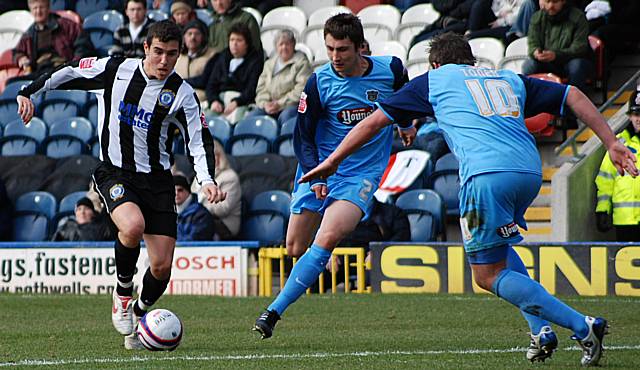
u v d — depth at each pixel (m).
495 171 20.44
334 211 26.09
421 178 49.06
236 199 48.59
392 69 27.05
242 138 55.03
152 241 25.17
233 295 42.59
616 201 45.16
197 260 43.22
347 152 21.11
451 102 21.12
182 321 32.47
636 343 26.34
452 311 34.47
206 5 67.00
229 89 57.81
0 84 66.38
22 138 58.88
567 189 46.78
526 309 20.67
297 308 35.69
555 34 51.31
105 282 43.56
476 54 55.41
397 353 24.31
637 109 43.53
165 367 21.97
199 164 25.05
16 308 36.53
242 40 57.47
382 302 37.34
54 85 25.11
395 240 44.38
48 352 25.14
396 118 21.28
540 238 49.12
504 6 57.38
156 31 24.38
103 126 25.16
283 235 49.19
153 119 24.95
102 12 67.62
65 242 44.12
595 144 49.03
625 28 55.34
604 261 39.66
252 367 21.88
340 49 25.92
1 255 44.41
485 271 21.00
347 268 42.56
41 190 54.31
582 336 20.59
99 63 25.14
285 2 68.75
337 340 27.33
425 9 62.69
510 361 22.56
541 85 21.31
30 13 70.56
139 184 25.03
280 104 56.19
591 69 51.75
